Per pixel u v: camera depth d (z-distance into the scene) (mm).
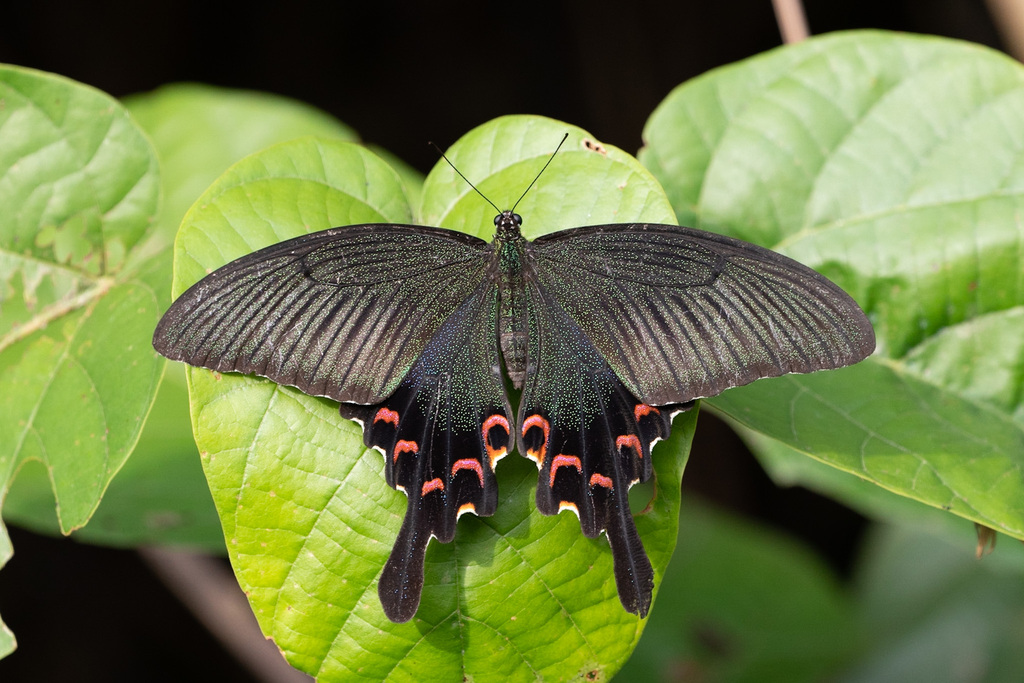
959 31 1090
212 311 727
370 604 729
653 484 734
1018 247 769
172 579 863
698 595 851
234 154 816
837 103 779
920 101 777
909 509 779
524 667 729
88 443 742
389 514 730
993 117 774
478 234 750
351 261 738
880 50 780
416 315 742
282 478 730
